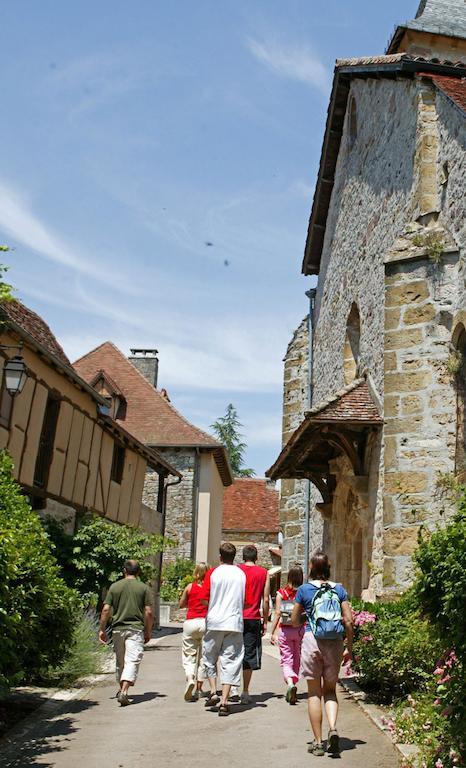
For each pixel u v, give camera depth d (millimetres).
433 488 10086
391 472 10359
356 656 8547
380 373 11570
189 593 9125
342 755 6020
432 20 14852
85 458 16844
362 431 11781
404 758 5637
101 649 11727
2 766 5820
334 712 6129
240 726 7211
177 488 28625
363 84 14445
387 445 10461
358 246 14125
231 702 8602
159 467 24656
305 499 18266
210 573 8258
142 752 6227
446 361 10281
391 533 10203
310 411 11320
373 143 13547
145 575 14867
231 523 41438
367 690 8625
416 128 11141
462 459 10031
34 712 7898
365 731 6855
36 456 13938
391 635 7742
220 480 33781
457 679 5070
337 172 16656
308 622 6344
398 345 10578
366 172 13883
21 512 7738
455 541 5059
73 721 7508
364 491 11586
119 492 19797
